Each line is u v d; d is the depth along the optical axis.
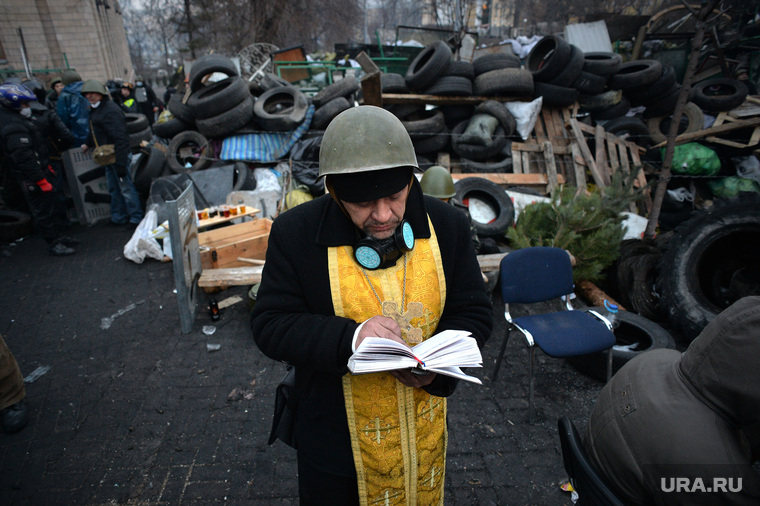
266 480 2.22
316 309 1.15
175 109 6.53
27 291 4.37
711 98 6.39
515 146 6.35
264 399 2.83
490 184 5.18
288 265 1.15
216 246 4.40
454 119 6.75
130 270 4.84
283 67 10.23
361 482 1.26
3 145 4.79
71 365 3.20
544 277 2.87
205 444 2.47
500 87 6.38
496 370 2.97
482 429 2.58
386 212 1.01
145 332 3.62
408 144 1.01
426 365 0.99
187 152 6.37
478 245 3.99
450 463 2.34
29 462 2.36
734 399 0.90
